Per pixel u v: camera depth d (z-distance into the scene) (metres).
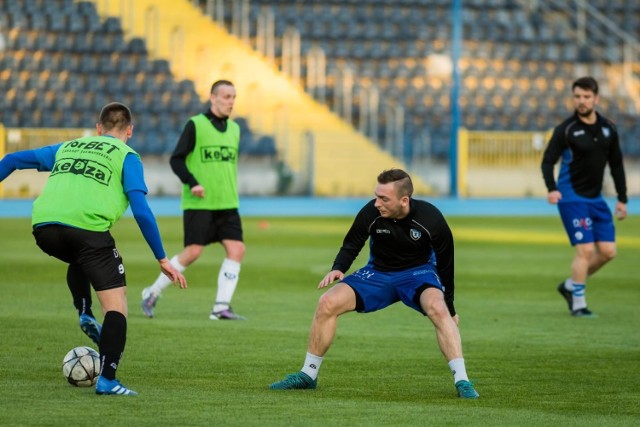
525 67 114.06
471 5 117.12
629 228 72.50
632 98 114.88
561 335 29.41
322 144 99.44
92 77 99.50
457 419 18.17
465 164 98.69
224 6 106.94
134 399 19.48
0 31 99.69
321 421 17.83
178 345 26.72
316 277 43.62
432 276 20.86
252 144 96.88
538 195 100.81
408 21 113.12
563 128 33.72
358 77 107.25
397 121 102.06
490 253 54.62
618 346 27.45
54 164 20.64
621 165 34.44
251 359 24.73
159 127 97.25
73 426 17.11
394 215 20.20
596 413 18.88
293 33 107.69
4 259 48.91
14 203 85.38
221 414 18.28
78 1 103.12
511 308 35.16
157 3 104.62
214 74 102.62
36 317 31.16
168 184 93.69
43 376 21.84
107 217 19.94
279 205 89.12
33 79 97.94
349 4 112.81
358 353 25.94
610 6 122.38
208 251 55.94
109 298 19.95
